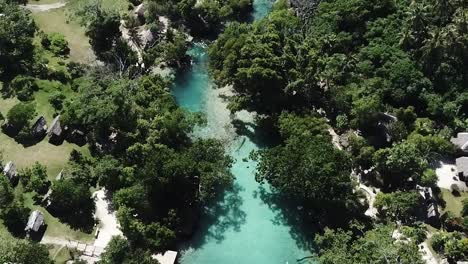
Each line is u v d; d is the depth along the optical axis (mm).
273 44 120938
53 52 132000
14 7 134000
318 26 134500
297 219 105250
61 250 95875
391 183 108500
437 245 97625
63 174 104312
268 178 103250
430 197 104062
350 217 101375
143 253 93125
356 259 88812
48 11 143500
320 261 91250
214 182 104125
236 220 105062
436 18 130250
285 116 114250
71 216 101312
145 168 101062
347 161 102000
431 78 123500
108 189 106062
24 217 98188
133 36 137000
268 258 99438
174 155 103500
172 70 133875
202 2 143875
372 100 113875
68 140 113562
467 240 95500
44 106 119062
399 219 102438
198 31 144000
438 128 117938
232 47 123500
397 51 125938
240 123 122188
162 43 133875
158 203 103188
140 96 117188
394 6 134375
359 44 131875
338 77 122188
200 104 126562
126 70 127375
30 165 108000
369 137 115688
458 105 119750
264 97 118750
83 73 126438
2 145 111625
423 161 105875
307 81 118375
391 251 86750
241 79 117875
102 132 112750
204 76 133500
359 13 132375
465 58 123688
